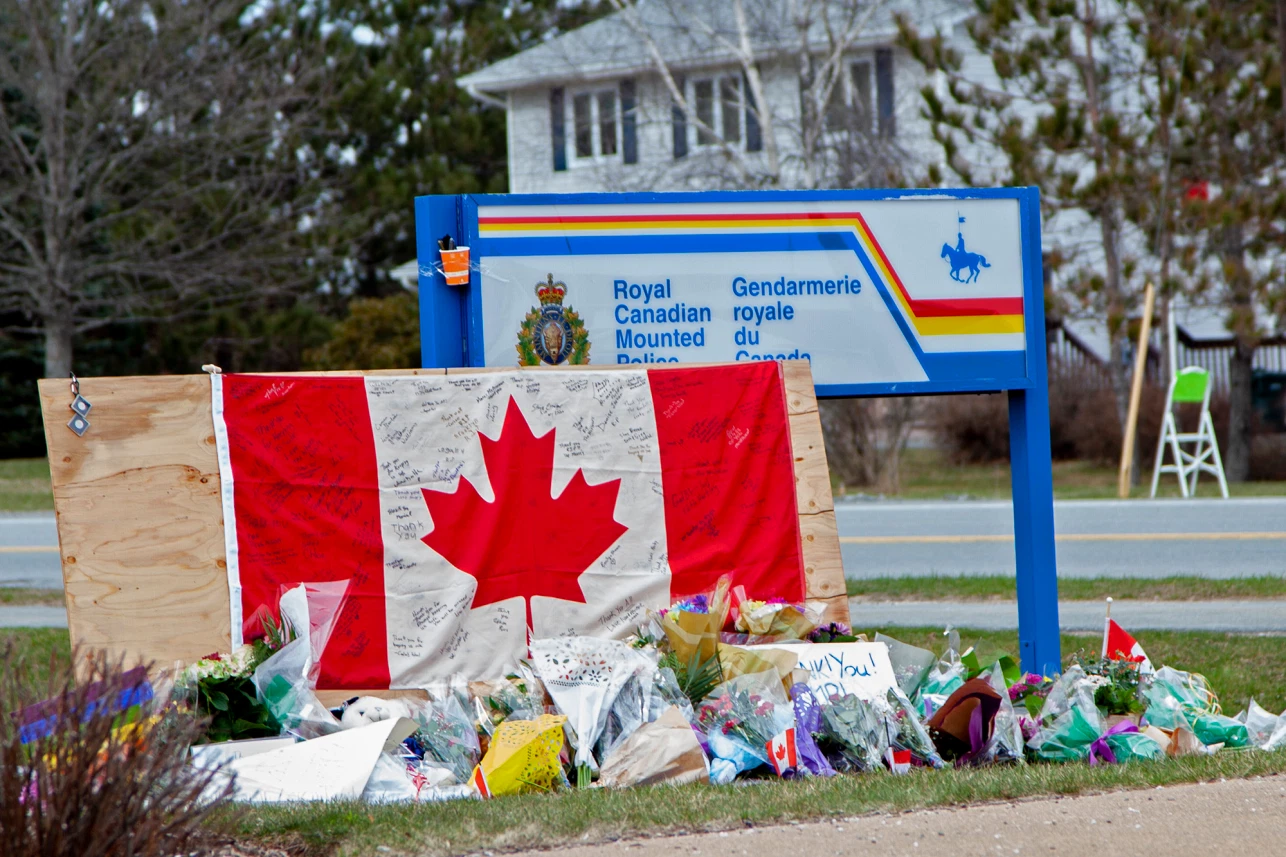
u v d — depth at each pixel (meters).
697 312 9.87
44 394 8.23
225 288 41.75
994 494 27.86
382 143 51.44
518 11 54.72
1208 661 11.39
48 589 16.36
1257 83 28.31
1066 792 7.28
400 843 6.45
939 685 8.83
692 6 33.34
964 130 29.22
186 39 36.28
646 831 6.65
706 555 9.34
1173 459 32.31
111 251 38.41
